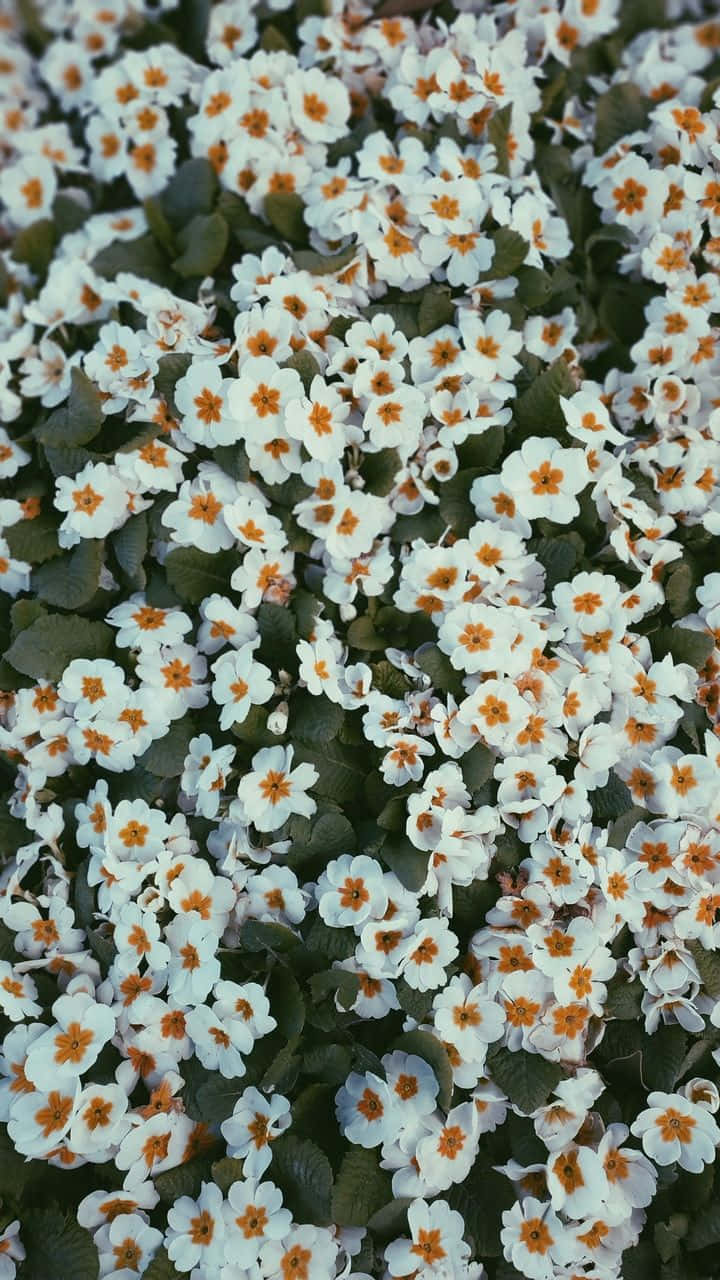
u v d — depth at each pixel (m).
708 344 0.67
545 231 0.69
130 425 0.65
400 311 0.67
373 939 0.59
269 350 0.63
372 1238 0.60
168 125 0.75
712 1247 0.61
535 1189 0.60
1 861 0.64
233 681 0.61
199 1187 0.60
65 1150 0.60
